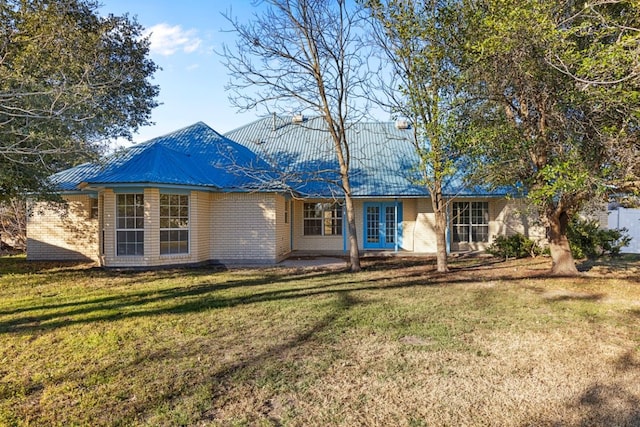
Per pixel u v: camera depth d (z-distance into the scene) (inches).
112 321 264.2
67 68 418.0
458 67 395.9
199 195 550.0
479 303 308.2
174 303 315.6
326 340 222.2
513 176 396.8
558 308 290.4
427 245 701.9
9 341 223.9
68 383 169.0
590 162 300.5
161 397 155.9
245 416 142.4
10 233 840.3
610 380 168.6
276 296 341.1
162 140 650.2
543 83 313.1
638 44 227.6
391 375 174.9
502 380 169.2
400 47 445.7
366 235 737.0
